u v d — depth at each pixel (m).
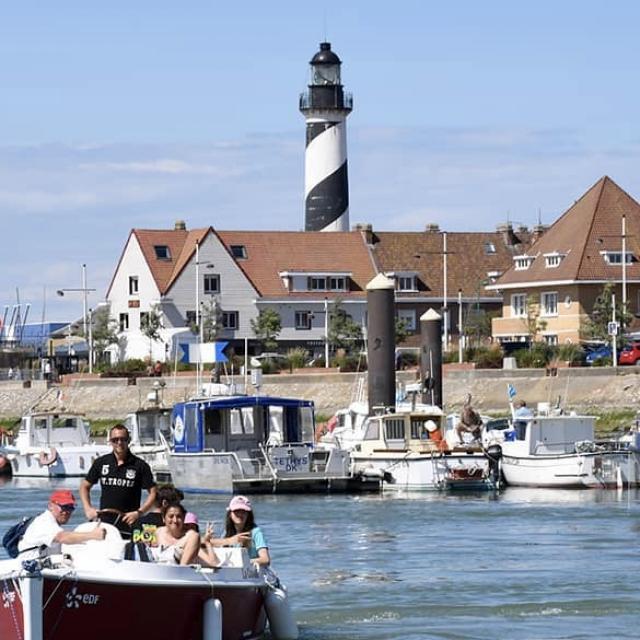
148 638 50.16
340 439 131.75
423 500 112.44
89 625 48.31
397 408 134.12
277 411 122.25
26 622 46.78
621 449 121.12
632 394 187.75
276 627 57.69
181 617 51.06
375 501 111.62
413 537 89.56
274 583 57.53
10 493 125.56
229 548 55.38
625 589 69.38
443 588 69.94
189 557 51.84
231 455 115.75
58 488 130.88
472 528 94.06
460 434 126.56
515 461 121.75
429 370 145.38
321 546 85.62
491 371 198.12
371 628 61.06
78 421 149.12
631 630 60.38
